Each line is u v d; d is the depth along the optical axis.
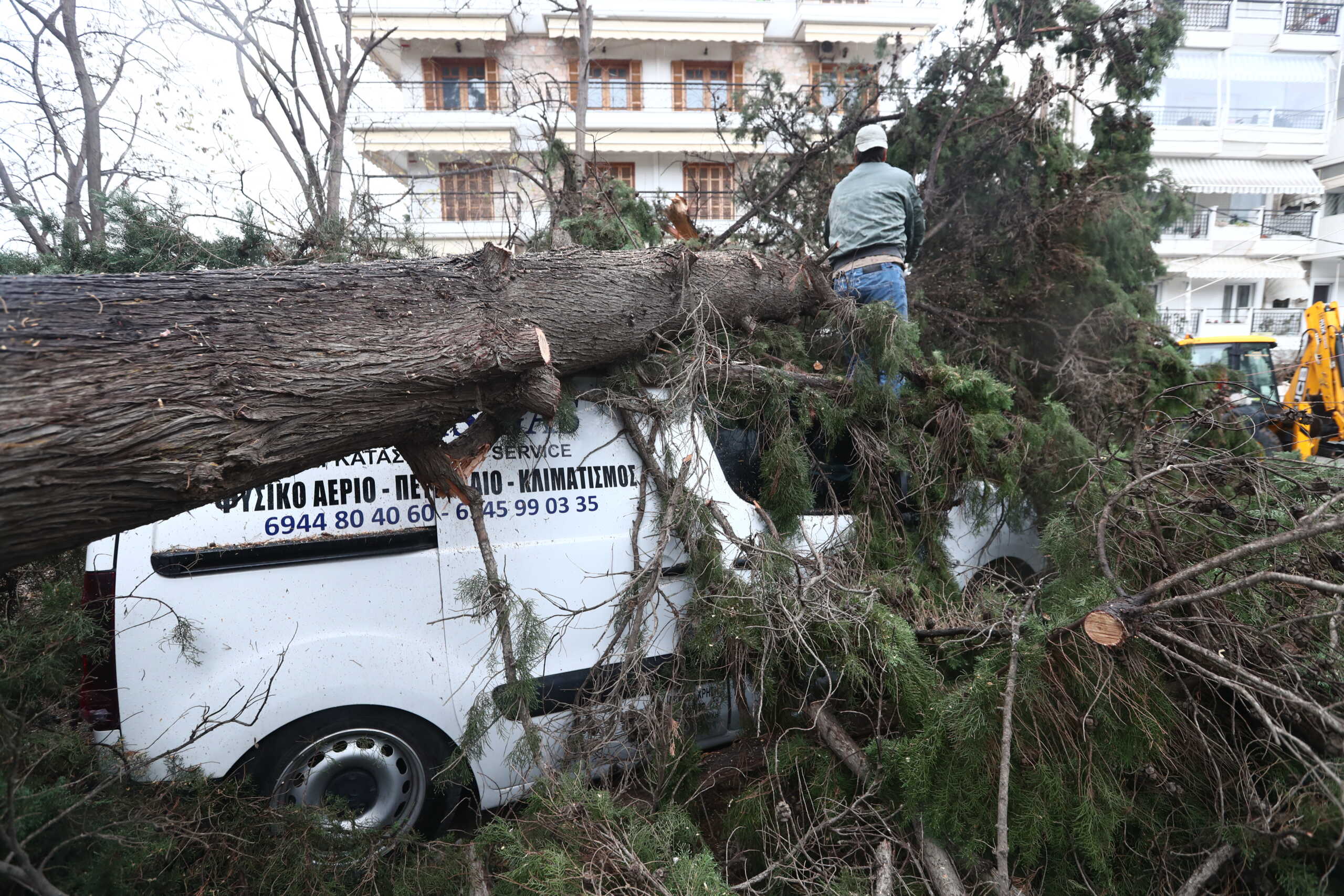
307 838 2.37
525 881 2.16
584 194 4.98
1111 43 5.64
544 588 2.89
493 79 20.47
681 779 2.79
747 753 2.94
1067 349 5.16
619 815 2.45
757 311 3.82
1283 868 2.18
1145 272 6.06
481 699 2.62
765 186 6.63
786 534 3.28
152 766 2.35
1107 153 5.93
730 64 22.50
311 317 2.26
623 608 2.86
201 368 1.95
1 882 2.00
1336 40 23.78
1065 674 2.52
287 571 2.58
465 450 2.71
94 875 1.95
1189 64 23.70
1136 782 2.51
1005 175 5.80
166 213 4.14
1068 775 2.40
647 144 20.67
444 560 2.76
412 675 2.67
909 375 3.90
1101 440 3.84
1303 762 2.16
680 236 5.16
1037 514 3.84
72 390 1.73
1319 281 25.78
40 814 1.91
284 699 2.53
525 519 2.91
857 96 6.43
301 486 2.64
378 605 2.66
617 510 3.08
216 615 2.48
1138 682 2.50
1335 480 2.94
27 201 6.30
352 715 2.66
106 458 1.74
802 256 5.13
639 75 22.09
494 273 2.81
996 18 5.76
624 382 3.21
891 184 4.65
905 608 3.19
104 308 1.90
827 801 2.54
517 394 2.67
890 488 3.59
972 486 3.72
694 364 3.12
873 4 21.78
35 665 2.21
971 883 2.38
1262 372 10.16
